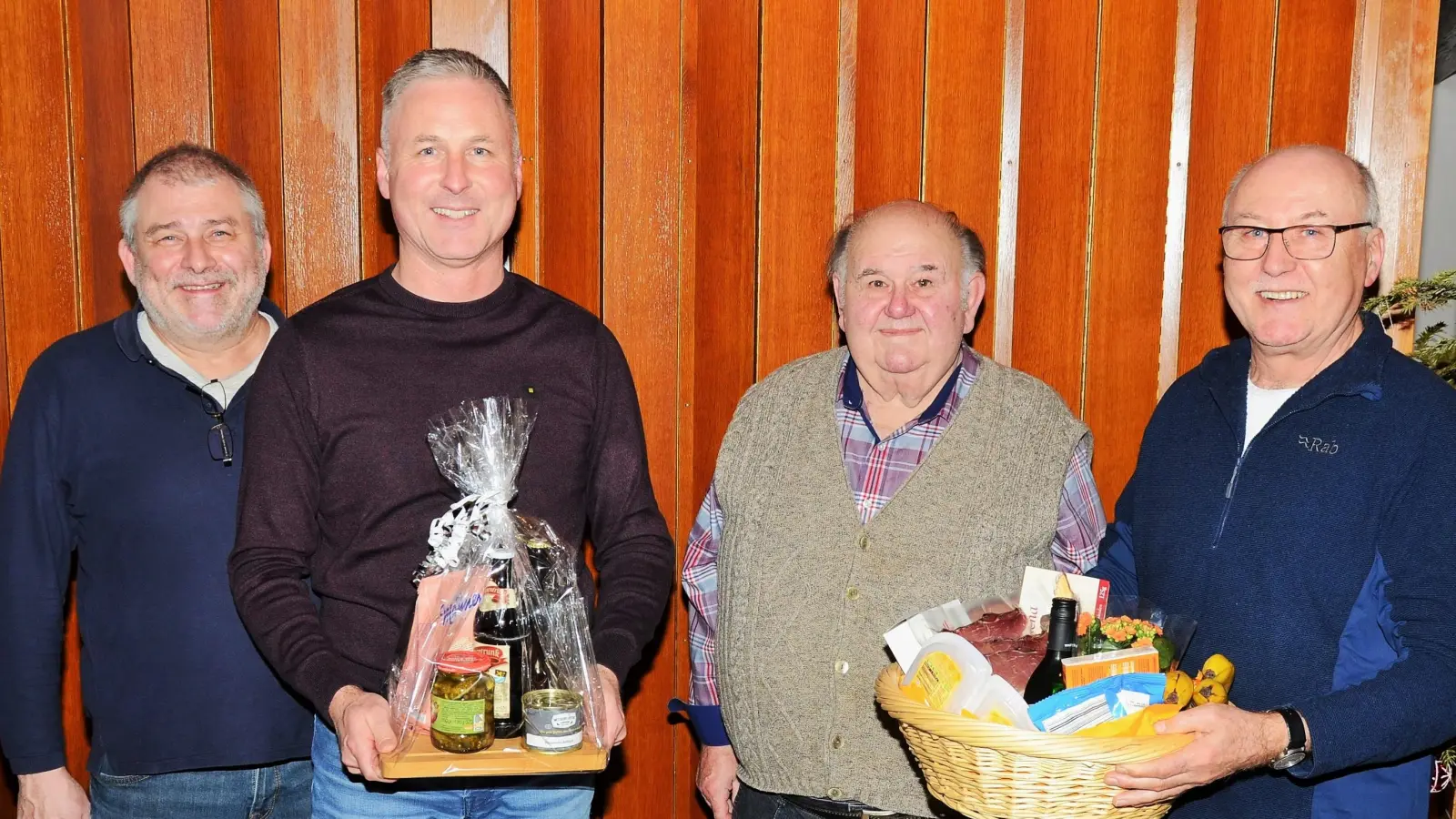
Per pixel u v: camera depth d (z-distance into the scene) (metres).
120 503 1.68
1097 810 1.19
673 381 2.29
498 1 2.18
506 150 1.58
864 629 1.59
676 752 2.37
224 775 1.73
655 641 2.34
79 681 2.22
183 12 2.16
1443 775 1.87
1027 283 2.22
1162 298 2.21
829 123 2.22
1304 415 1.47
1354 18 2.10
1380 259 1.50
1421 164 2.10
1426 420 1.39
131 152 2.18
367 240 2.23
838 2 2.20
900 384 1.63
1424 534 1.36
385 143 1.59
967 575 1.58
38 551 1.70
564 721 1.29
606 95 2.22
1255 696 1.46
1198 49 2.15
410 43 2.19
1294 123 2.13
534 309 1.65
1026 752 1.15
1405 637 1.37
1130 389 2.22
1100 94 2.18
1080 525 1.66
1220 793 1.50
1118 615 1.48
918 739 1.30
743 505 1.71
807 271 2.26
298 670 1.40
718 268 2.26
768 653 1.64
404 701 1.32
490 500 1.41
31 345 2.17
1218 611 1.50
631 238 2.26
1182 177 2.18
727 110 2.23
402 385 1.55
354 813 1.54
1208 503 1.55
